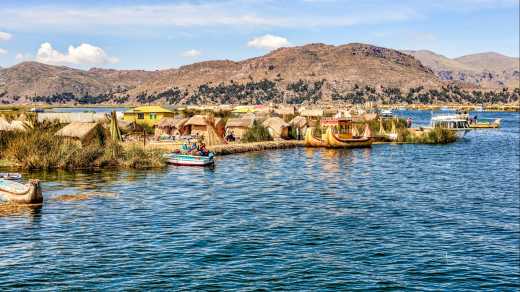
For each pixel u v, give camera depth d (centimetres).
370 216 3597
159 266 2428
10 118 9244
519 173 6119
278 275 2336
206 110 16550
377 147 9744
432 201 4234
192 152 6569
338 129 10381
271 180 5347
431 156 8138
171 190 4581
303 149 9175
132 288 2145
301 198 4284
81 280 2230
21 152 5700
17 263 2444
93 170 5734
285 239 2938
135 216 3478
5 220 3288
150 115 10519
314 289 2178
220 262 2500
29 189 3769
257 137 9656
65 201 3941
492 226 3375
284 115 14725
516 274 2436
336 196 4403
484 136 13012
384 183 5234
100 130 6788
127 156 6150
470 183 5294
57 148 5834
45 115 9119
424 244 2909
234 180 5300
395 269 2466
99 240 2856
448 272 2444
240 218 3466
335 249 2759
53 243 2786
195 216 3509
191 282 2227
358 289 2195
